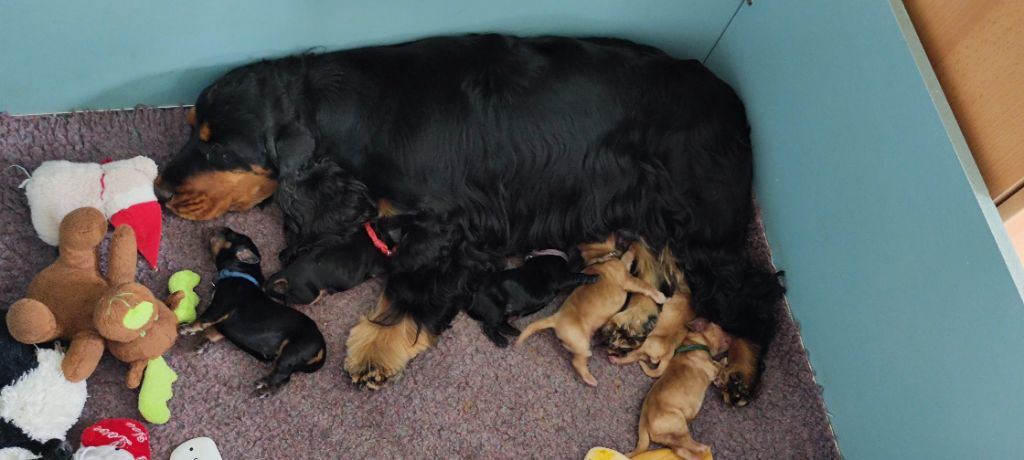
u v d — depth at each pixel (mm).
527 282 1597
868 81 1470
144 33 1503
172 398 1527
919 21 1432
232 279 1536
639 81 1605
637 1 1626
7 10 1412
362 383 1571
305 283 1554
